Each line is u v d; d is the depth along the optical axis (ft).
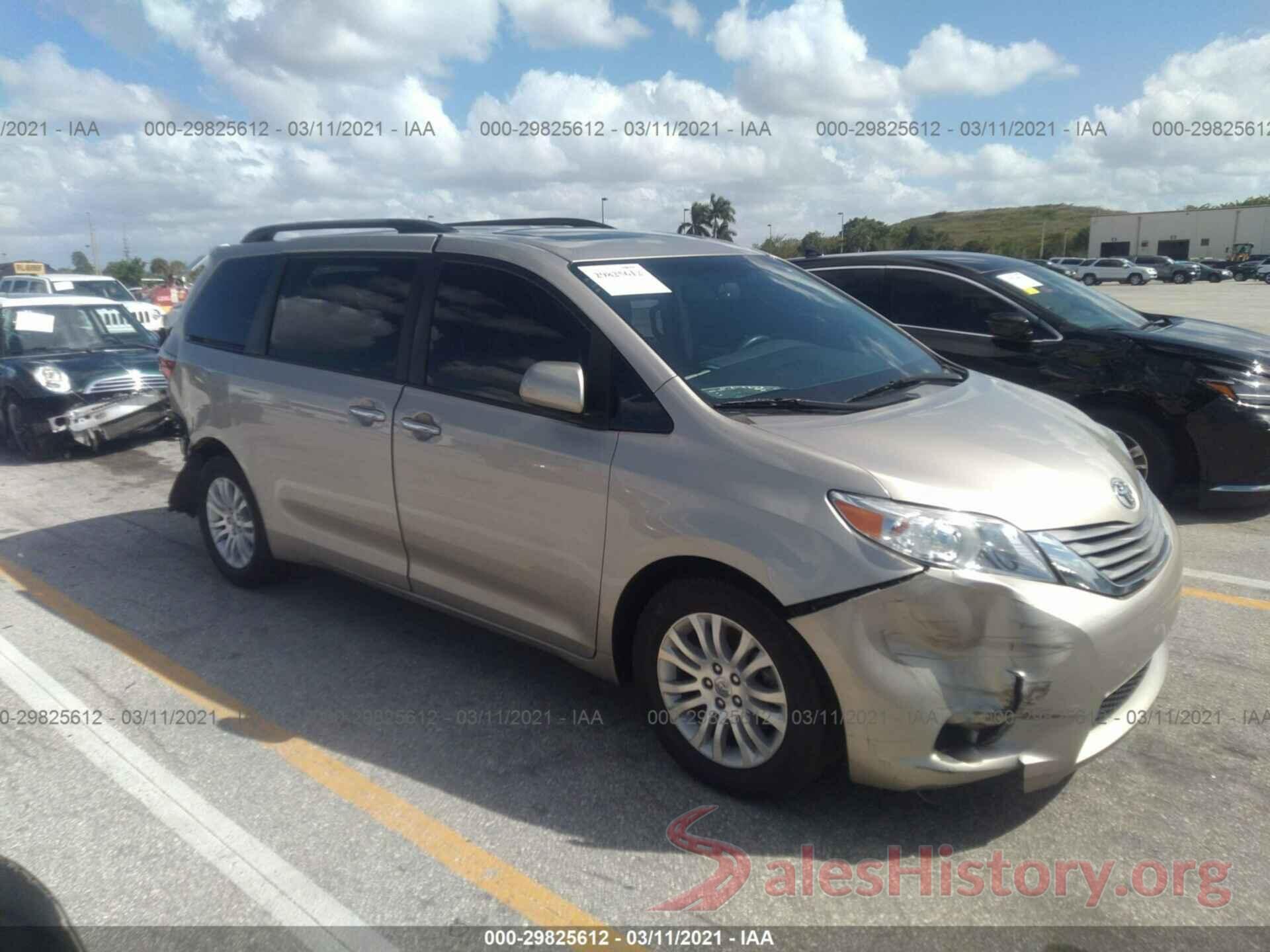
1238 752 11.30
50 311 33.60
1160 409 20.02
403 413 13.08
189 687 13.58
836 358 12.66
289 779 11.13
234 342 16.49
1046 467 10.07
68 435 29.63
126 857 9.73
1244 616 15.30
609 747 11.73
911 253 24.41
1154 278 174.70
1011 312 21.91
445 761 11.46
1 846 9.93
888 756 9.27
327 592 17.33
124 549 20.27
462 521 12.47
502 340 12.38
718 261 13.91
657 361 11.02
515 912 8.87
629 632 11.41
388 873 9.43
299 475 14.96
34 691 13.56
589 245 12.94
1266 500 19.97
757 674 10.07
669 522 10.23
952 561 8.94
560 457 11.25
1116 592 9.40
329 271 15.14
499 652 14.65
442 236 13.61
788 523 9.48
